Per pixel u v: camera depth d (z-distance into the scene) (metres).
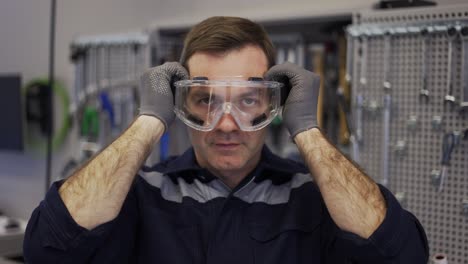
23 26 3.45
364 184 1.20
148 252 1.28
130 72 2.45
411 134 1.71
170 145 2.29
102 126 2.61
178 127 2.29
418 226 1.23
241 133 1.21
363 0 2.09
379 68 1.75
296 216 1.28
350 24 1.96
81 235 1.13
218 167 1.23
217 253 1.24
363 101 1.78
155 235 1.27
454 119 1.63
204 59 1.22
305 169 1.40
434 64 1.66
